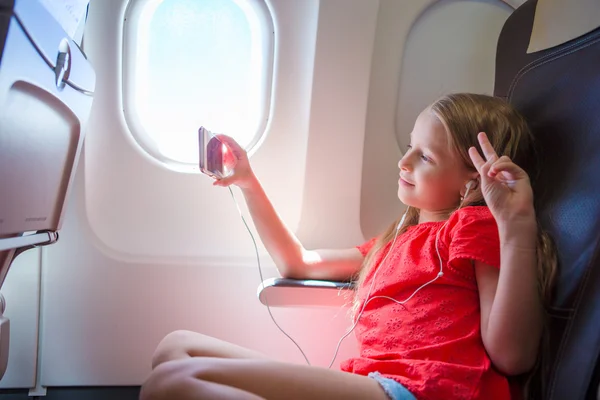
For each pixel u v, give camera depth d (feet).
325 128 4.68
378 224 4.91
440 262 3.16
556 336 2.79
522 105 3.66
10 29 2.36
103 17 4.38
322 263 4.10
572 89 3.30
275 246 4.01
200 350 3.08
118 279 4.64
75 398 4.63
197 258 4.77
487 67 4.95
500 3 4.92
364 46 4.60
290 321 4.86
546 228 3.11
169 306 4.71
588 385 2.39
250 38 4.66
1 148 2.55
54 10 2.94
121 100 4.55
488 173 2.84
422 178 3.51
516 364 2.78
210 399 2.28
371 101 4.81
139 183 4.68
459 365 2.78
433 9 4.85
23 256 4.50
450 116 3.50
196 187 4.76
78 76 3.35
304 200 4.77
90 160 4.54
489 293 2.97
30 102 2.78
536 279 2.76
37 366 4.57
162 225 4.75
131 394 4.68
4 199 2.72
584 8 3.38
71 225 4.53
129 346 4.67
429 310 3.08
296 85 4.72
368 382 2.72
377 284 3.41
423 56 4.87
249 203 3.99
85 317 4.61
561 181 3.16
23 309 4.51
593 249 2.77
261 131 4.75
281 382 2.56
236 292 4.79
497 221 2.85
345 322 4.91
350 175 4.76
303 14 4.60
